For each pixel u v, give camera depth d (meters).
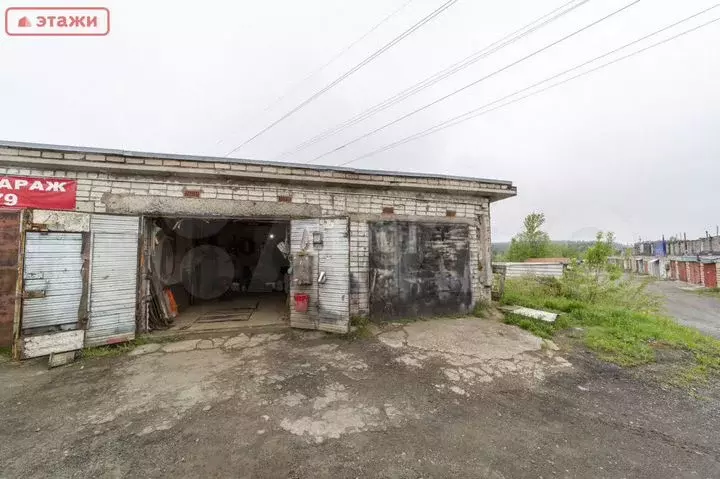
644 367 4.04
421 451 2.31
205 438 2.41
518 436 2.53
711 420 2.85
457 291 6.68
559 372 3.83
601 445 2.45
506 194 7.09
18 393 3.12
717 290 18.70
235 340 4.86
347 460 2.19
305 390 3.24
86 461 2.14
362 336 5.08
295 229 5.68
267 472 2.06
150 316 5.30
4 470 2.05
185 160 5.01
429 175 6.38
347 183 5.83
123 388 3.24
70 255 4.28
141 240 4.94
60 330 4.16
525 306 7.35
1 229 4.40
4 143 4.25
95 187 4.81
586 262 8.97
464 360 4.13
